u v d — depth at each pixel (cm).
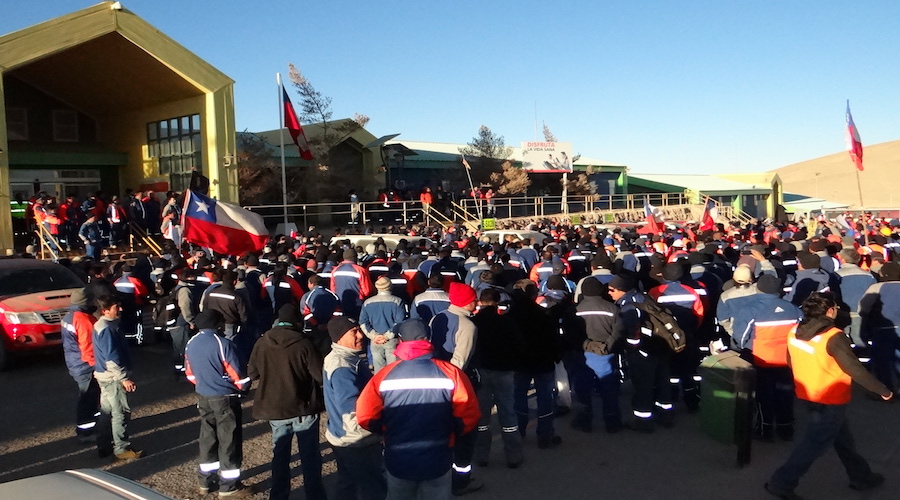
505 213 3809
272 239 1658
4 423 849
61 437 795
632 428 766
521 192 3953
